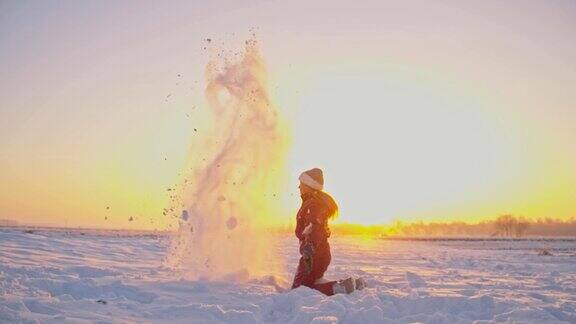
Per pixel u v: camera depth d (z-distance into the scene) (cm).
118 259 898
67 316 363
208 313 398
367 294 480
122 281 542
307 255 511
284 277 636
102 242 1377
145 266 750
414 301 450
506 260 1485
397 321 383
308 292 468
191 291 508
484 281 736
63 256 852
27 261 714
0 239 1075
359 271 803
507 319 397
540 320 396
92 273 623
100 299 439
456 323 380
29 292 448
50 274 567
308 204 533
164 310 403
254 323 384
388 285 599
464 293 562
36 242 1076
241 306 430
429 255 1705
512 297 538
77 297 464
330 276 723
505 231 12162
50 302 399
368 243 3459
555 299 535
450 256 1673
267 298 451
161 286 522
